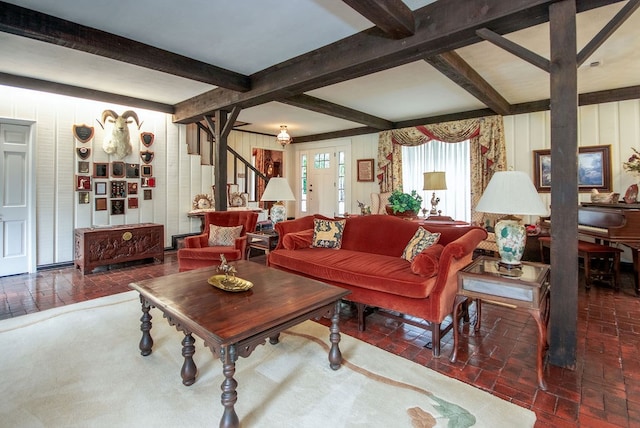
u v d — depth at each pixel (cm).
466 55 353
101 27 299
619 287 385
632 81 440
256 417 171
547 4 214
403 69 395
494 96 463
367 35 302
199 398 186
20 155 447
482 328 285
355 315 317
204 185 650
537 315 200
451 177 622
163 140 588
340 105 554
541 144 527
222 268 249
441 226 328
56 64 388
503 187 225
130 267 488
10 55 362
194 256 400
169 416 171
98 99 488
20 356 230
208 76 384
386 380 205
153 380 203
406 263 306
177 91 496
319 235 391
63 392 190
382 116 635
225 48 342
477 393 192
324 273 307
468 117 583
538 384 201
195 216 631
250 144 812
